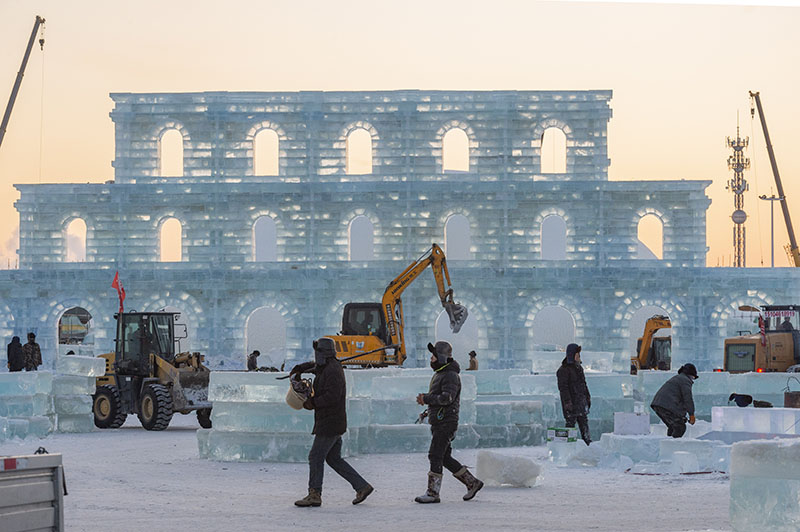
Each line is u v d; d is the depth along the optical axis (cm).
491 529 1532
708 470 2256
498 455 2061
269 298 6688
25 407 3231
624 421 2517
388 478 2244
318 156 6825
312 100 6806
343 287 6662
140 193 6781
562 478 2197
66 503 1816
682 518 1627
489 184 6694
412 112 6775
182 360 3719
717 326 6650
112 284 6338
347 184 6694
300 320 6669
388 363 4550
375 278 6625
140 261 6788
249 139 6838
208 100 6838
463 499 1862
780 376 3481
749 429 2403
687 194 6712
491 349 6644
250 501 1859
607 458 2383
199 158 6850
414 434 2769
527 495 1928
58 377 3547
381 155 6806
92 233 6831
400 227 6706
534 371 4222
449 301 5034
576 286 6631
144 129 6875
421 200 6694
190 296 6719
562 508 1753
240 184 6744
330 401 1784
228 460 2544
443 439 1828
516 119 6781
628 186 6700
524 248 6712
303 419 2500
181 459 2602
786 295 6606
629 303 6656
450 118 6794
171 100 6850
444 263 5056
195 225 6781
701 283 6638
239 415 2541
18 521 1123
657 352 6794
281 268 6719
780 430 2366
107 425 3728
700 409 3472
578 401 2641
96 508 1758
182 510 1739
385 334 4756
